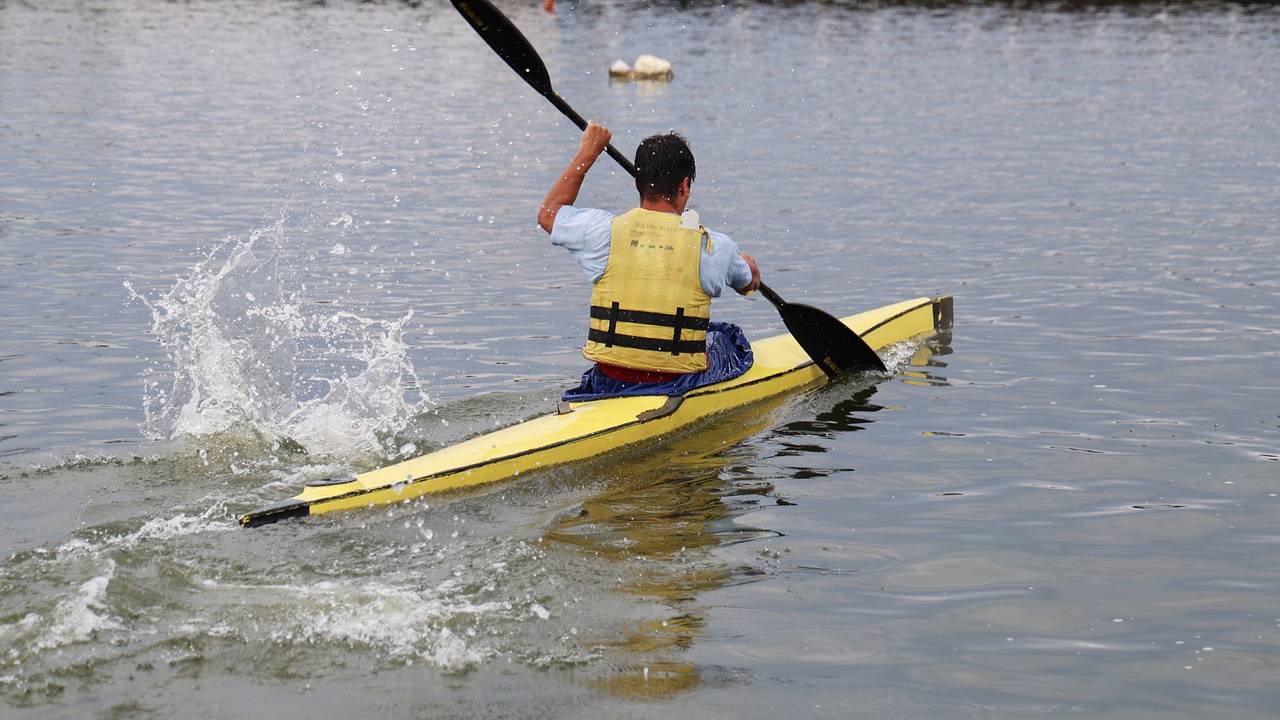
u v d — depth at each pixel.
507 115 20.75
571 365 8.39
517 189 14.80
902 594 4.89
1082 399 7.55
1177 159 16.62
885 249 11.93
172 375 8.01
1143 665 4.34
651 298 6.95
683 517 5.71
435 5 40.75
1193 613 4.74
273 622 4.51
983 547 5.36
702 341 7.16
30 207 13.27
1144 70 26.55
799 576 5.04
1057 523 5.64
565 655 4.31
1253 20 36.59
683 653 4.36
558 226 7.05
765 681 4.17
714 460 6.57
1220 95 22.80
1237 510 5.77
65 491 5.94
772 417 7.34
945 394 7.74
